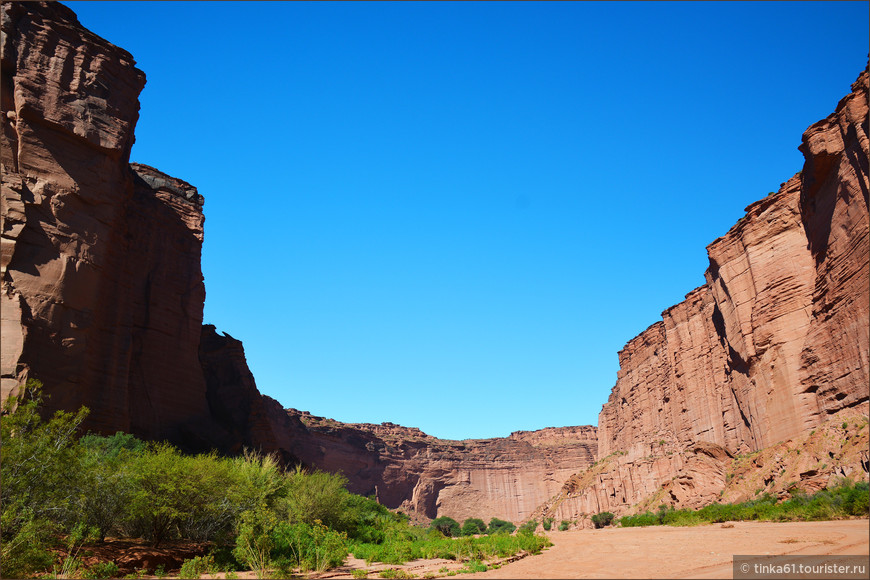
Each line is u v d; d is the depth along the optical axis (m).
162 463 20.53
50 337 32.69
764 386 50.03
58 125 35.69
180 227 53.31
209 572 16.53
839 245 42.12
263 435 52.53
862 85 39.28
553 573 14.15
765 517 31.62
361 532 30.50
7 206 32.59
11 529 15.41
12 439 16.30
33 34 36.38
